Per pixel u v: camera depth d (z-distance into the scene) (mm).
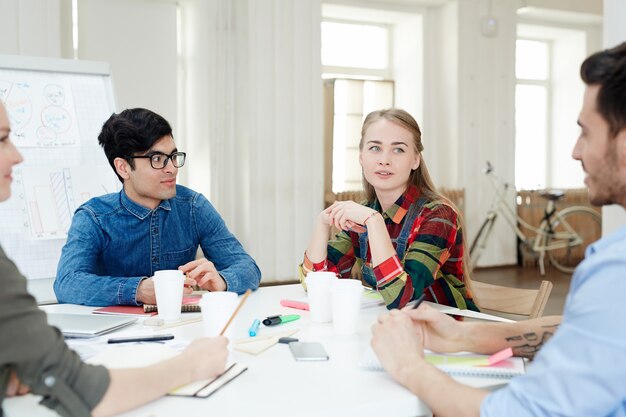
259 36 5203
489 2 6398
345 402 903
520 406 827
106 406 841
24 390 919
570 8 6684
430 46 6449
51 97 2600
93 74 2732
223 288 1736
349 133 6285
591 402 773
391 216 1832
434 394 913
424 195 1847
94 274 1768
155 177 1841
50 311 1574
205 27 5004
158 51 5004
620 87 805
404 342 1013
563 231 6938
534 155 7582
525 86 7477
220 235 2039
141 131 1806
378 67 6629
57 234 2447
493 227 6617
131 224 1904
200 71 5098
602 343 758
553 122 7602
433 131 6551
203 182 5172
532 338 1139
